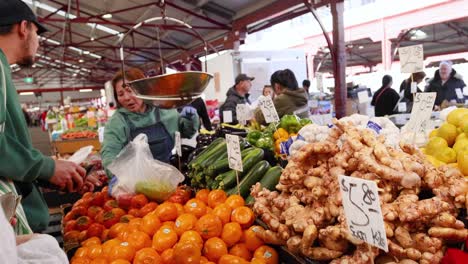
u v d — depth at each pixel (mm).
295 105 3959
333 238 1155
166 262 1487
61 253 1002
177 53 15852
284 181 1387
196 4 9922
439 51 12000
